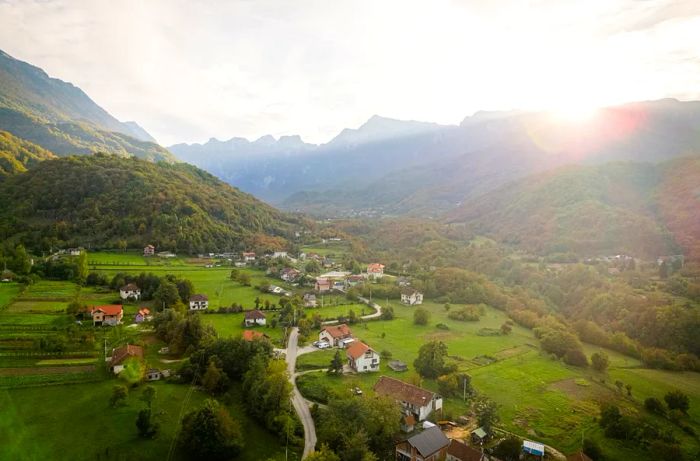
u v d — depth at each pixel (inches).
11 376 3373.5
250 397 3346.5
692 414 3720.5
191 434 2751.0
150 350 4237.2
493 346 5236.2
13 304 4926.2
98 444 2696.9
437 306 7101.4
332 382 3890.3
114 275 6486.2
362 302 7017.7
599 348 5546.3
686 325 5295.3
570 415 3575.3
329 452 2571.4
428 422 3280.0
